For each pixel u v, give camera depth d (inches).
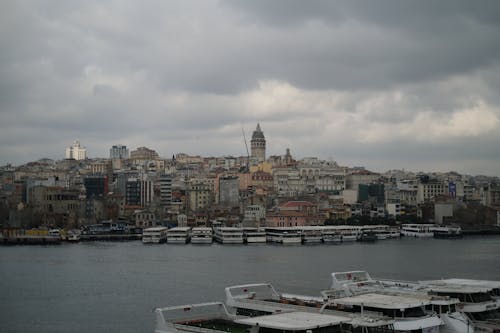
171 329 5049.2
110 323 7608.3
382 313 5152.6
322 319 4724.4
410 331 4968.0
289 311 5339.6
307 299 5994.1
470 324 5428.2
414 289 6131.9
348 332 4648.1
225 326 5167.3
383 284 6550.2
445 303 5438.0
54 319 7859.3
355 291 6250.0
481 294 5925.2
